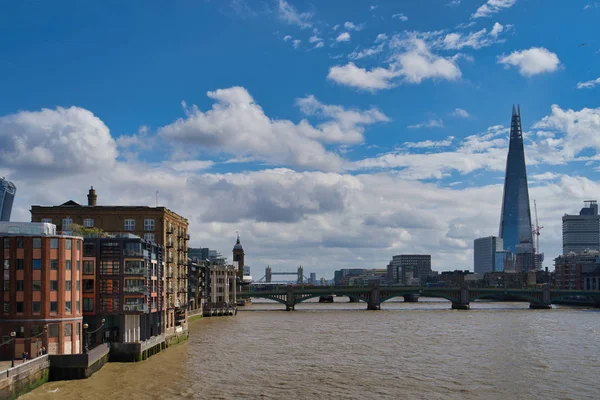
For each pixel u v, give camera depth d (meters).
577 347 141.00
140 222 154.88
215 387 95.19
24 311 99.75
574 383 99.44
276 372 108.12
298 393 91.88
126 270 114.81
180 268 174.25
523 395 91.12
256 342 150.88
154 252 129.12
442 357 125.62
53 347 100.50
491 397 89.81
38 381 91.75
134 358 114.69
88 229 132.75
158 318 134.12
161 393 90.69
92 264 114.31
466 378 103.25
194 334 170.75
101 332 114.06
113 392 90.62
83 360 97.69
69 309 103.06
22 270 100.44
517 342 150.62
